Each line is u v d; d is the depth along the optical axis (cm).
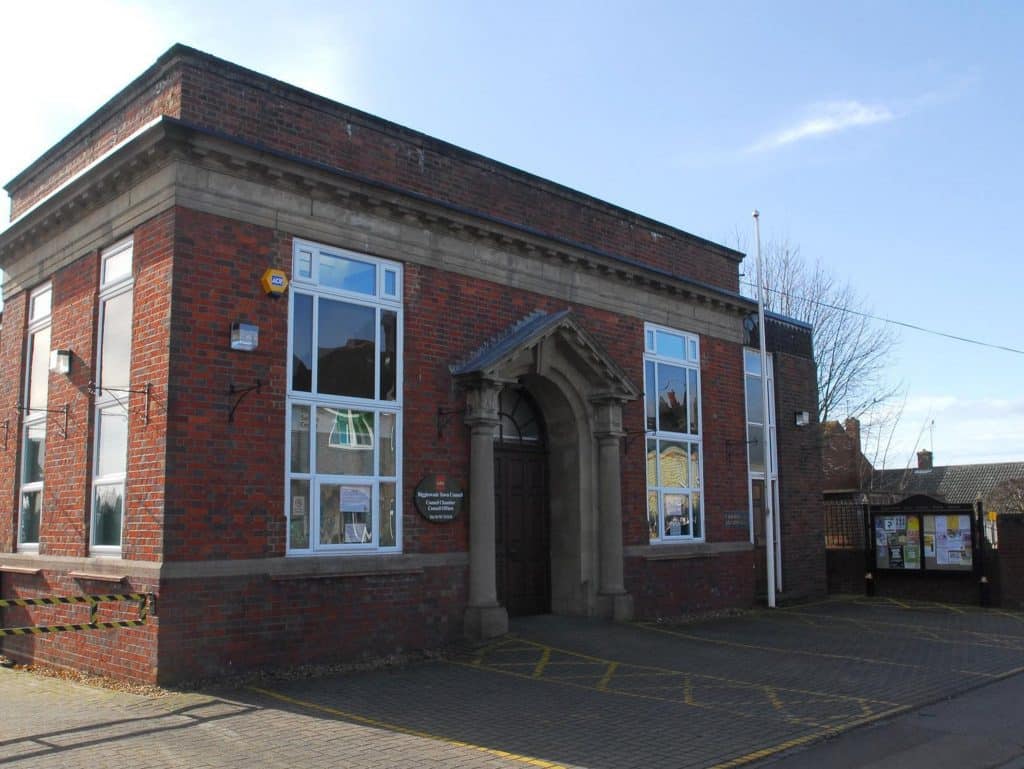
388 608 1209
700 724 862
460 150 1401
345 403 1204
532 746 777
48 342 1355
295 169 1164
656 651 1270
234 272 1110
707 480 1780
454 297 1359
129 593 1051
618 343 1628
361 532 1202
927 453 5491
